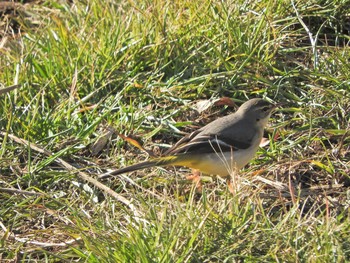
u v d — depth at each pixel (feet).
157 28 44.75
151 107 42.37
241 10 45.85
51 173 38.22
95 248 30.96
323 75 42.06
